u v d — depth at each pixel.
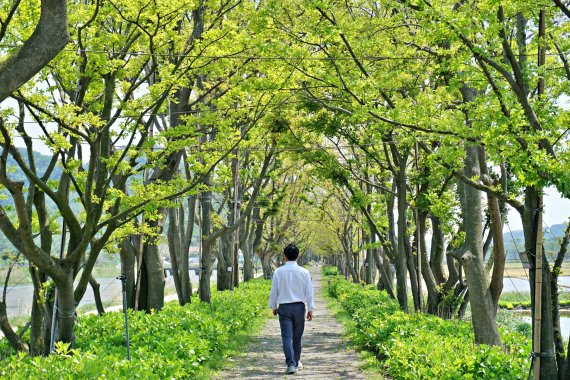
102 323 11.48
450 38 7.07
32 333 10.29
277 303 9.57
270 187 33.84
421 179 14.91
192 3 9.68
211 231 19.64
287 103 14.38
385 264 27.31
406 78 12.39
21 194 7.65
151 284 15.09
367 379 9.21
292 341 9.66
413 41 12.38
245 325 17.42
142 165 10.02
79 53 8.76
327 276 61.44
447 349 8.42
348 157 23.22
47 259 8.18
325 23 10.95
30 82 8.38
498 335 10.43
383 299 19.84
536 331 6.74
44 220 10.27
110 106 9.34
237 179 21.00
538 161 6.20
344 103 13.84
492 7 6.83
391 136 15.13
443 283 16.45
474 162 10.97
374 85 11.08
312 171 18.69
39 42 4.95
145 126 11.08
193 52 10.73
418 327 11.36
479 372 7.21
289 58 11.05
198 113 13.21
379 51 12.62
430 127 8.27
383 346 10.63
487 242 14.98
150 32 9.84
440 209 13.36
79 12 8.60
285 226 42.22
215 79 14.48
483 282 10.46
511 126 6.80
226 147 11.69
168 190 10.31
